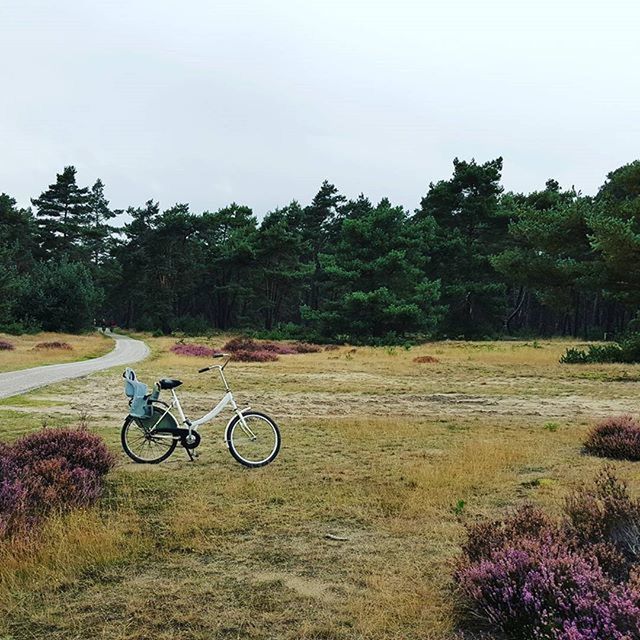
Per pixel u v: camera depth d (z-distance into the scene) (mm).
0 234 67312
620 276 23141
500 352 31359
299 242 81625
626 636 2447
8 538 4082
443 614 3199
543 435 8742
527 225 26344
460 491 5645
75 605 3338
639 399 13359
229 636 2988
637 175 23734
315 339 54844
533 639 2754
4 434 8570
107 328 92000
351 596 3426
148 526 4684
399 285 56906
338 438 8516
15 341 48281
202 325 85625
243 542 4359
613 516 4008
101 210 111938
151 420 6902
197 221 88500
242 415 6914
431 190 65625
